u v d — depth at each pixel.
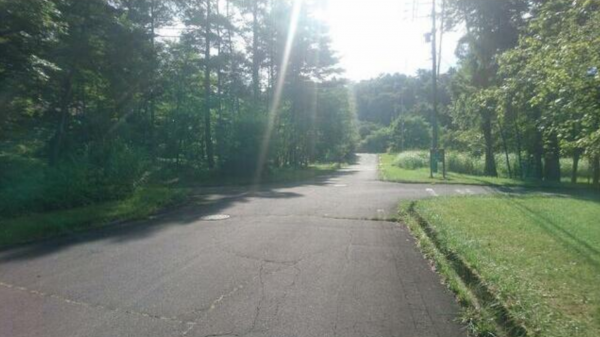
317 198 14.09
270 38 29.38
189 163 24.70
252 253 6.86
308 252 6.93
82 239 8.20
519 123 21.86
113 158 14.89
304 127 36.91
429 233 8.02
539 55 6.74
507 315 4.03
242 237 8.09
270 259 6.51
